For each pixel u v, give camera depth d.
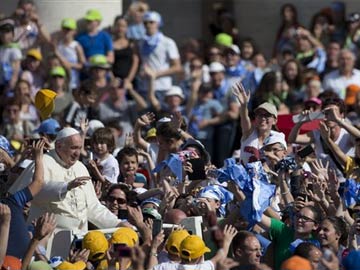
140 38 63.66
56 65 60.56
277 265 38.53
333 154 45.25
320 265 35.84
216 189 40.22
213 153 57.75
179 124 44.53
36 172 38.72
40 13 62.97
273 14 70.56
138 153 45.81
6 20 62.81
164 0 71.69
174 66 62.06
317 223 38.47
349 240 38.16
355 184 41.25
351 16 65.50
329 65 60.44
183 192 42.00
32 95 59.47
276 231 38.81
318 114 46.03
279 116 47.97
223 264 35.31
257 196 39.00
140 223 37.53
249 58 64.00
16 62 61.09
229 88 59.88
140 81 61.72
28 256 36.47
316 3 69.56
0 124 57.78
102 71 58.84
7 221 35.88
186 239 35.44
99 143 44.88
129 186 43.38
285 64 58.41
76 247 37.69
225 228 36.47
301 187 40.84
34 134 51.47
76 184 39.38
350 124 47.12
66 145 40.00
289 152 46.25
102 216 40.28
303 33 63.75
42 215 38.31
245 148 43.38
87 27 62.50
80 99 54.25
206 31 71.50
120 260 35.31
